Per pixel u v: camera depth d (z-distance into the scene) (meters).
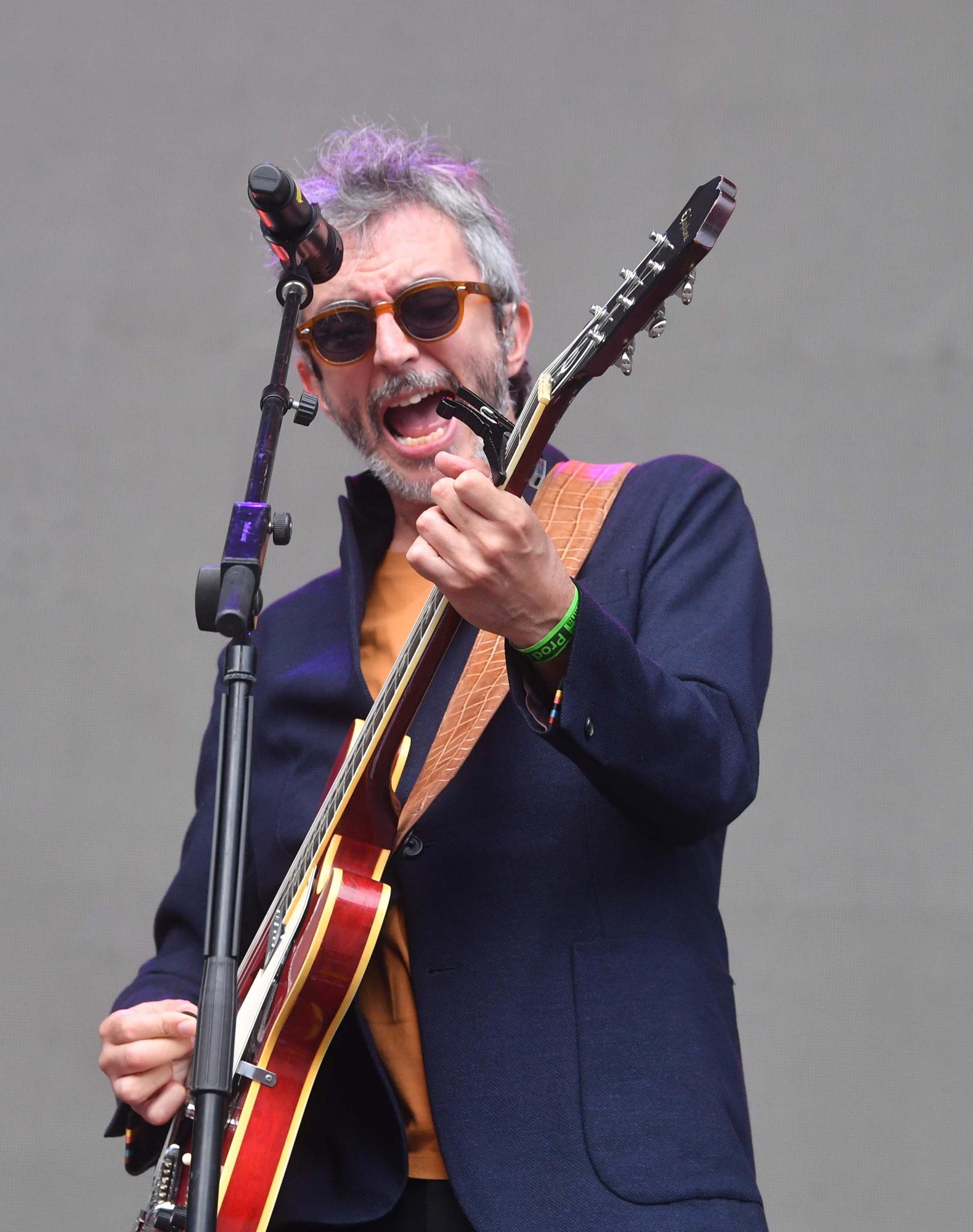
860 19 15.95
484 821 6.16
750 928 14.58
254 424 16.33
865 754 14.80
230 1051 4.62
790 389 15.60
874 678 14.92
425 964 6.03
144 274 16.64
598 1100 5.63
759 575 6.65
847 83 15.90
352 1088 6.18
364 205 7.52
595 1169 5.51
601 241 15.96
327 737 7.07
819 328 15.66
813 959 14.47
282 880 6.93
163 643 16.05
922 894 14.52
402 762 6.38
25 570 16.19
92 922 15.48
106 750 15.84
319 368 7.80
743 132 15.98
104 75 16.84
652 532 6.63
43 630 16.06
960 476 15.25
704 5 16.17
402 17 16.59
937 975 14.35
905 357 15.52
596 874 6.02
